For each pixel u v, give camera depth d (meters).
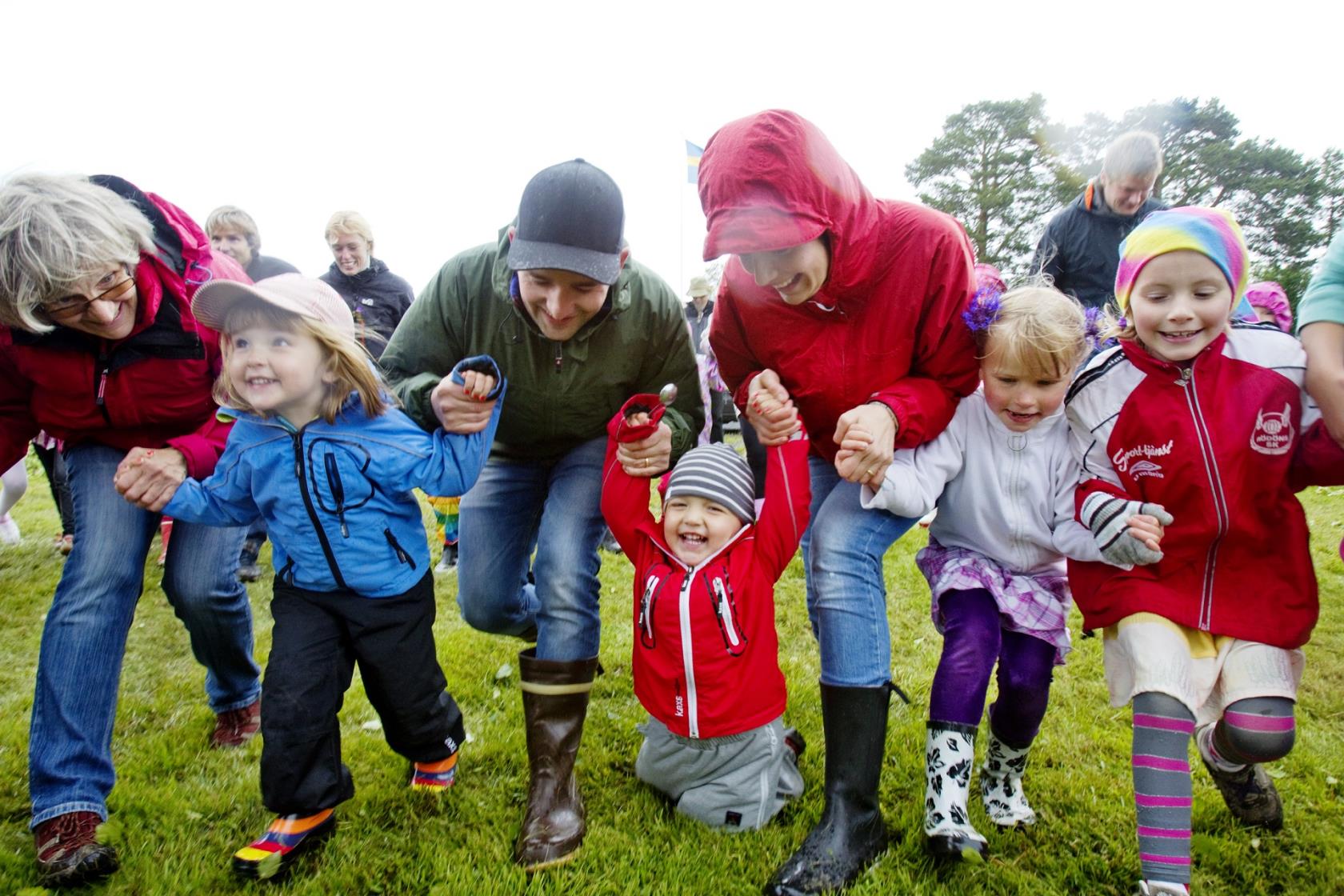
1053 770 2.61
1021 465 2.21
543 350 2.40
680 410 2.68
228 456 2.20
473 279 2.40
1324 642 3.68
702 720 2.23
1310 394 1.92
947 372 2.23
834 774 2.13
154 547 5.45
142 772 2.57
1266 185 44.53
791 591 4.40
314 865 2.17
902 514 2.18
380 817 2.38
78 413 2.26
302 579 2.23
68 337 2.12
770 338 2.32
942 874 2.10
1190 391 1.98
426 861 2.17
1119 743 2.75
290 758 2.06
